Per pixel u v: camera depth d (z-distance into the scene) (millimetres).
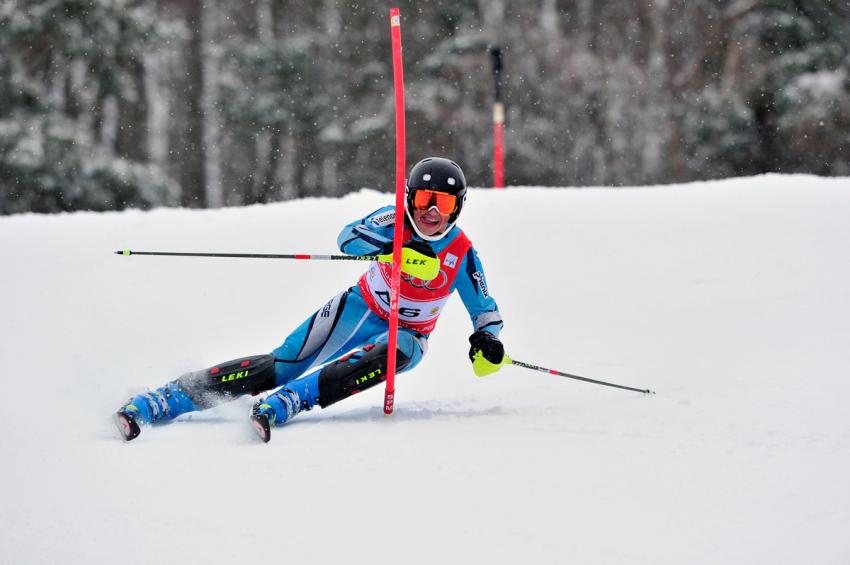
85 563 9969
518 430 14227
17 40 73312
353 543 10203
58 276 25656
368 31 96062
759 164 91438
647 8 99812
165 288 24781
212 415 16078
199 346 21172
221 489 11805
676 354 18984
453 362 20469
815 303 21078
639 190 32156
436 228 15820
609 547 9898
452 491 11516
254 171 98625
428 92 88250
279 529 10602
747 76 90625
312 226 28922
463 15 93562
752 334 19625
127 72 80125
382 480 11930
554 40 93938
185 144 99188
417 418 15344
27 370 19203
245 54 90500
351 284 24922
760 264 24156
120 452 13523
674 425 14156
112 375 18969
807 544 9758
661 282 23938
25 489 12070
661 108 95500
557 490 11469
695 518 10516
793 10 89812
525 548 9953
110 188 73125
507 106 90750
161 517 11023
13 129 70750
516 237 28125
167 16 95750
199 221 30172
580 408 15711
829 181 31625
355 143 90625
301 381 15297
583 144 94125
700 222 27922
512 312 23078
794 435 13242
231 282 25094
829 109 85062
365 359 15375
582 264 25766
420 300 16375
